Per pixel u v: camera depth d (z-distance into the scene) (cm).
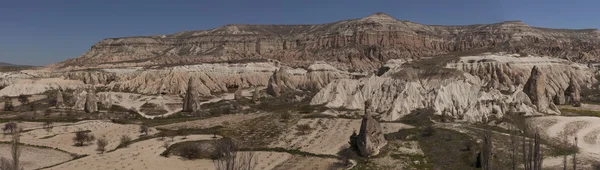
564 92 13912
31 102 14862
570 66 18938
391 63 17712
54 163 7094
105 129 10019
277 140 8650
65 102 14138
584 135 8150
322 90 13738
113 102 14850
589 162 6334
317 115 11094
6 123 10212
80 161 7094
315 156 7312
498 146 6925
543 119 9356
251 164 6825
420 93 11744
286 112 11900
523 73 17088
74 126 10250
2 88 18725
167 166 6812
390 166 6550
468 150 6994
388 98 12394
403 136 8131
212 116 12244
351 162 6831
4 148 7994
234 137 8900
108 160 7156
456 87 11431
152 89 19275
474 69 16950
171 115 12606
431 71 13162
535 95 10994
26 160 7238
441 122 9706
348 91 13425
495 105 10219
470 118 9838
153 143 8381
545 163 6303
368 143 7031
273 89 17400
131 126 10369
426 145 7506
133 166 6806
